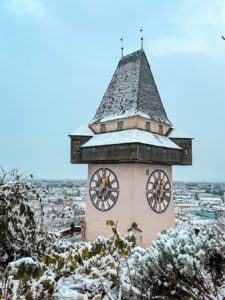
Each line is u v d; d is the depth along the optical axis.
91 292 3.78
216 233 4.41
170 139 18.73
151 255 3.87
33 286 3.07
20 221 5.39
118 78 20.62
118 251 4.84
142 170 16.39
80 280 4.02
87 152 17.22
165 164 18.09
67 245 6.14
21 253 5.53
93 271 3.72
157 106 19.45
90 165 18.64
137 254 4.26
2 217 4.92
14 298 2.94
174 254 3.71
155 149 15.77
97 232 16.98
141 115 16.50
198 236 4.45
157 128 18.33
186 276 3.52
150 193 16.72
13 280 3.10
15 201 5.18
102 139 17.09
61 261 4.03
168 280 3.71
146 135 16.23
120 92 19.42
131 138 15.06
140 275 3.82
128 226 15.31
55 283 3.20
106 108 19.55
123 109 17.92
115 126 17.78
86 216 17.95
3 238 4.95
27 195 5.65
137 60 20.02
